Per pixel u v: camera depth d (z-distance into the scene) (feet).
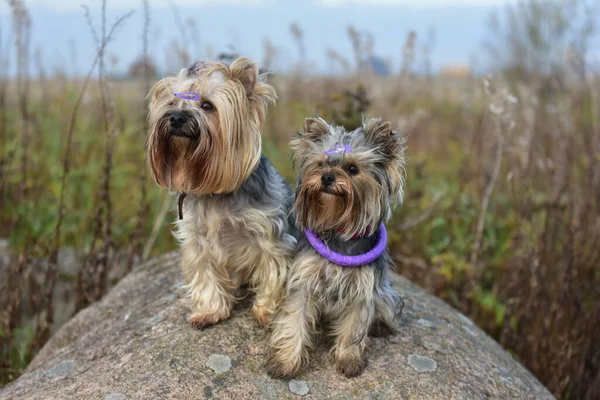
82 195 4.57
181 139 2.31
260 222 2.42
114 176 4.39
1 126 4.79
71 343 2.91
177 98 2.35
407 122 4.81
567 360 3.30
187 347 2.26
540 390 2.53
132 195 4.49
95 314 3.02
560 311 3.39
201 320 2.40
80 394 2.10
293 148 2.35
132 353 2.30
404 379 2.18
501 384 2.33
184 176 2.39
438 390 2.15
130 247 4.00
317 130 2.30
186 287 2.69
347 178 2.15
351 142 2.23
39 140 4.86
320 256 2.24
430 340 2.46
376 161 2.22
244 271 2.67
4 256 4.03
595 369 3.43
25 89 4.95
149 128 2.48
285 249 2.48
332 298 2.31
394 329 2.47
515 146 4.42
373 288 2.25
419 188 4.53
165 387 2.06
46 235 4.03
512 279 3.71
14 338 3.46
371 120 2.29
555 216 3.82
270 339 2.29
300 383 2.14
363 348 2.25
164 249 4.35
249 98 2.44
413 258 4.07
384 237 2.30
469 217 4.25
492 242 4.09
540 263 3.49
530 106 4.66
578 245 3.52
